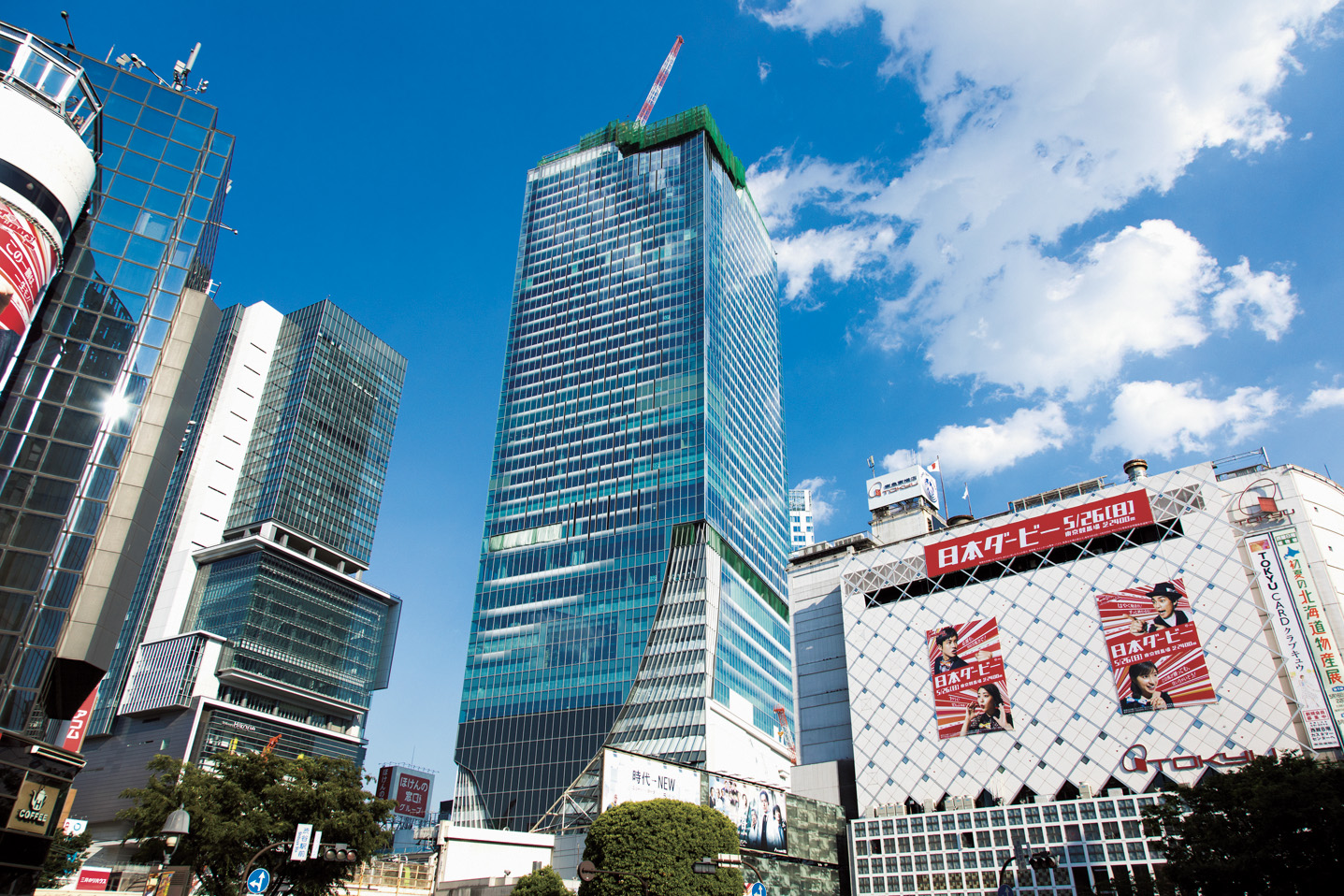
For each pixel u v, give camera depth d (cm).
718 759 13425
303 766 6300
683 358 17312
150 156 8106
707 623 14412
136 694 17888
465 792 14425
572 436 17650
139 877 9775
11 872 5019
